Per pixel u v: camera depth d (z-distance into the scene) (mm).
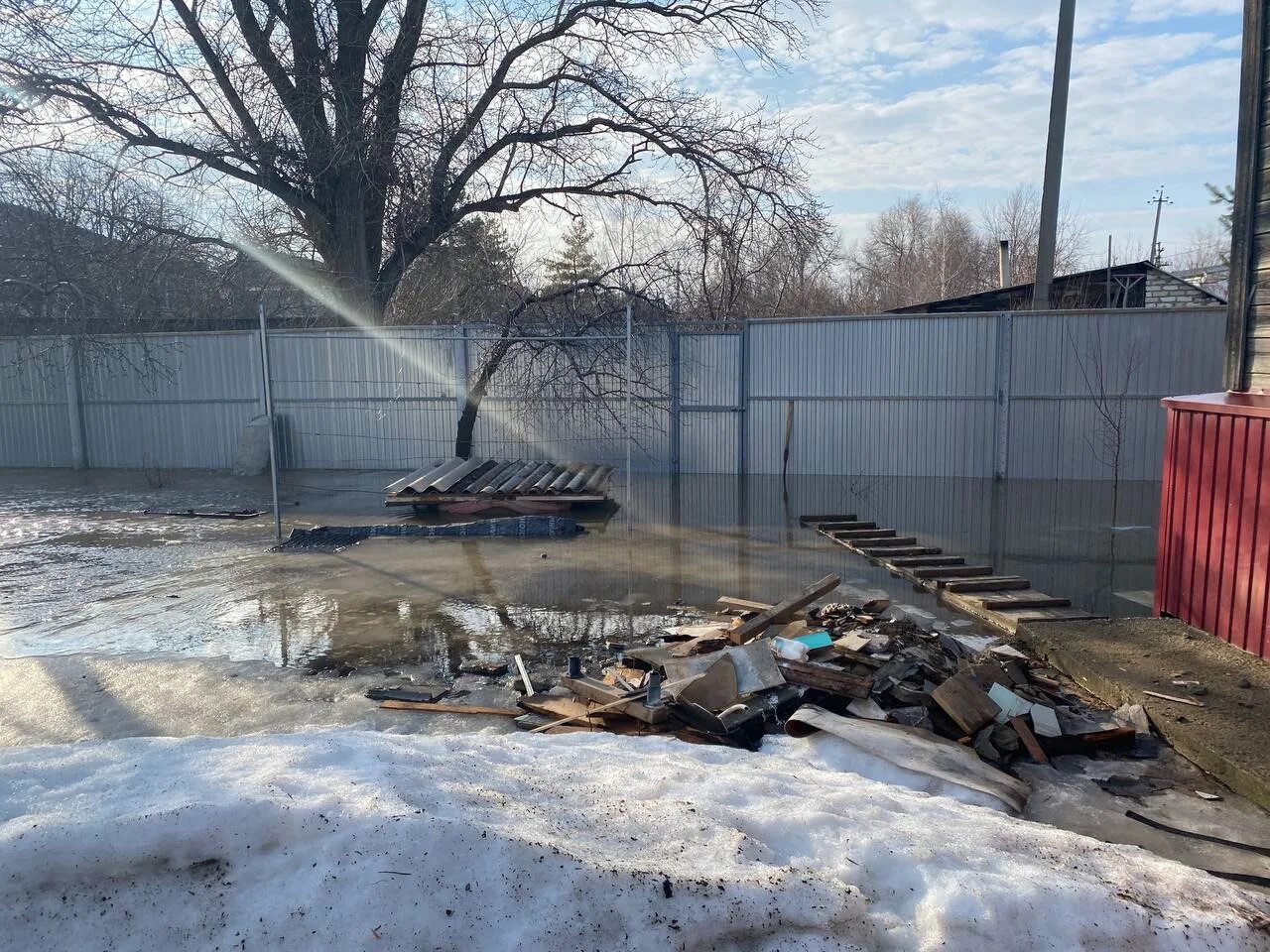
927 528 11242
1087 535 10805
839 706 5094
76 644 6656
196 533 11359
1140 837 3848
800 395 16109
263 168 18141
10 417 18906
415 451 17406
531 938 2361
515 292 17000
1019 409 15266
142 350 18219
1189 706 5000
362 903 2383
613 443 16656
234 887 2463
